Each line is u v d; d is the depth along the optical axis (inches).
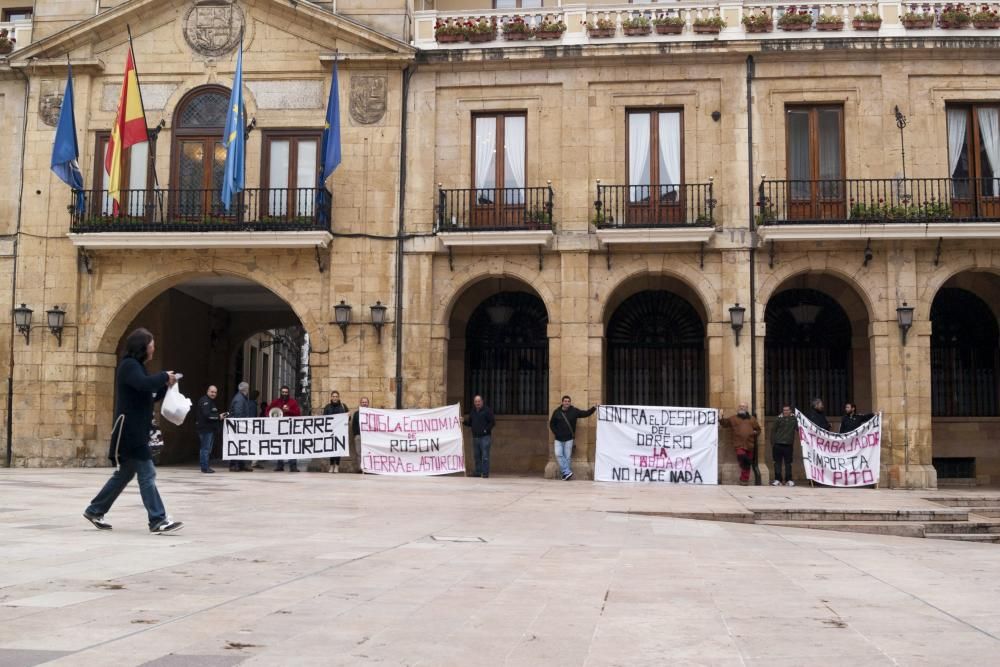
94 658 158.1
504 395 914.1
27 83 877.2
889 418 778.8
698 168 820.6
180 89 864.3
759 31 816.9
